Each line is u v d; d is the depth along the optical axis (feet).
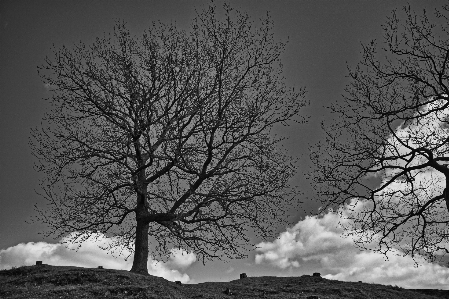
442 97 62.34
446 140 61.67
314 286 101.96
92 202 82.12
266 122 87.86
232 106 87.10
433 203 64.13
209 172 85.20
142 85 89.61
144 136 86.07
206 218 84.74
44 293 68.03
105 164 85.92
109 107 86.63
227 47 89.04
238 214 84.28
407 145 64.13
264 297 86.38
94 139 86.58
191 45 89.40
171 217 83.71
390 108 66.64
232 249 84.33
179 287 81.66
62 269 83.97
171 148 82.89
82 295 66.95
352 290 96.48
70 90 88.48
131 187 84.33
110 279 75.82
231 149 85.66
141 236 85.35
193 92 86.99
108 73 91.30
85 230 83.46
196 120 89.15
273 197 85.35
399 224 64.85
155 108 90.07
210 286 98.84
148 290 71.82
